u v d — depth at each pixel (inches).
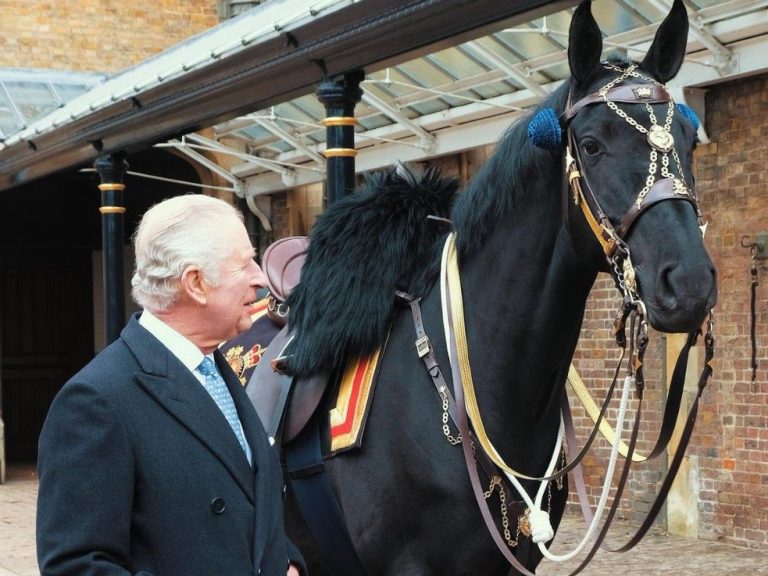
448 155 400.5
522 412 115.3
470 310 118.2
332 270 127.3
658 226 97.3
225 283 83.8
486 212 116.7
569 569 279.1
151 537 80.5
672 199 98.2
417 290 123.4
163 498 80.6
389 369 121.6
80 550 77.3
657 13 284.2
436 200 128.7
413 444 116.6
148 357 82.9
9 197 576.4
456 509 114.3
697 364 317.7
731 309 307.0
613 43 298.8
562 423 121.4
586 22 107.3
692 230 96.7
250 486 84.9
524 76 324.8
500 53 332.2
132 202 569.0
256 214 517.7
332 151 227.3
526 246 113.1
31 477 516.7
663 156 100.0
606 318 346.3
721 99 306.8
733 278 305.9
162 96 306.7
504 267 115.2
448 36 201.5
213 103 290.0
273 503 87.0
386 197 128.4
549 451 119.1
